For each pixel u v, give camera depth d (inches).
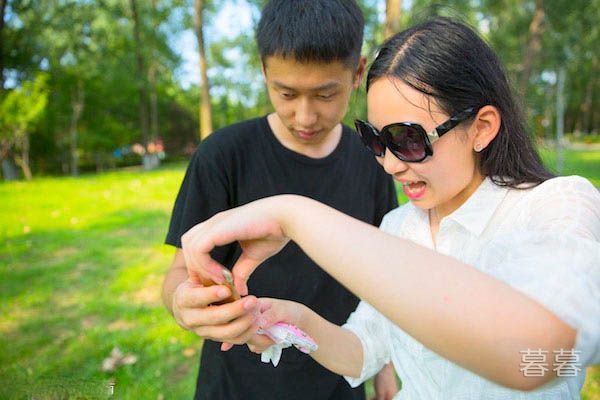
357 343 22.0
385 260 11.1
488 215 17.8
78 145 402.0
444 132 16.2
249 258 15.7
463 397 17.6
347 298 29.3
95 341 56.7
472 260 17.8
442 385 18.5
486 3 250.4
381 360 22.5
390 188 32.2
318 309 27.9
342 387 29.7
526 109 19.6
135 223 126.3
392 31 129.3
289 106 24.8
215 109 605.6
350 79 25.1
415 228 21.5
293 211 13.2
